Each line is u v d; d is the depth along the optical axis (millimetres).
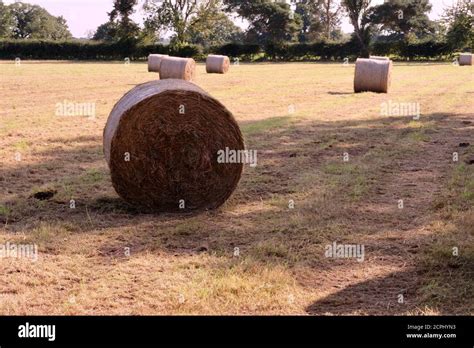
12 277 5820
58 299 5359
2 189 9008
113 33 77188
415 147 12266
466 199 8367
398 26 87875
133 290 5539
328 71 42250
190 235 7137
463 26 62625
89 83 28719
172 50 66812
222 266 6051
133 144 8086
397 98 21703
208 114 8281
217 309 5129
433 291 5449
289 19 95875
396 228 7301
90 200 8531
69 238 6941
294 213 7883
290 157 11406
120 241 6895
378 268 6086
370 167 10477
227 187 8430
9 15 115312
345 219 7637
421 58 64812
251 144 12578
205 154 8305
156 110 8117
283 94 23172
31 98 21328
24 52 67688
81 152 11797
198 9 74188
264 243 6664
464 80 31453
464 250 6363
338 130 14430
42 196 8625
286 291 5484
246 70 44000
